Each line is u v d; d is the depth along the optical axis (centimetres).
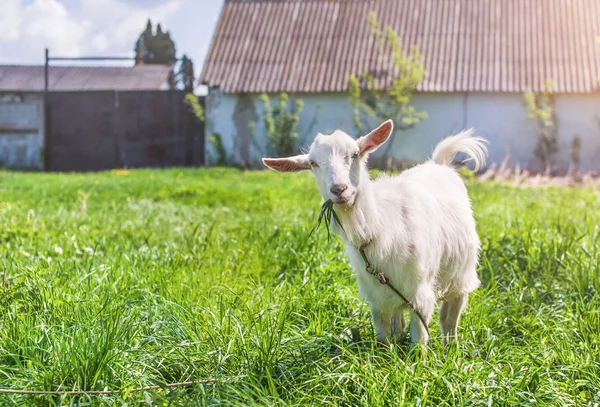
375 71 2530
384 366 457
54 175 2022
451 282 541
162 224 972
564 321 551
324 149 468
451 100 2458
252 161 2592
